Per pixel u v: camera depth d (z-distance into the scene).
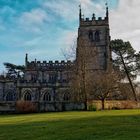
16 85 101.31
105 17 107.44
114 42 106.12
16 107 68.81
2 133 26.41
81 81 69.50
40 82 100.81
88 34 107.56
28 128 28.73
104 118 35.00
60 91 99.06
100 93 71.00
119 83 82.06
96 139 20.92
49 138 22.36
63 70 111.31
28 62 114.38
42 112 67.69
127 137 21.08
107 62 102.38
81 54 72.50
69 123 31.38
